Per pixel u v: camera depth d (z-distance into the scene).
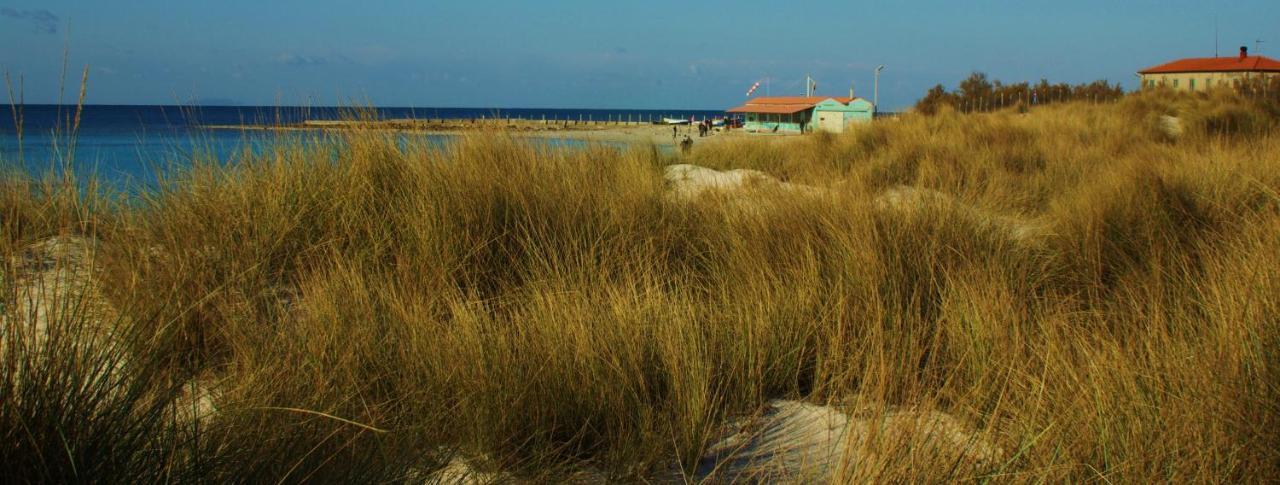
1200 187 5.89
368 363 2.79
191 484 1.86
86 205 3.63
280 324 2.98
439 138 5.38
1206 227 4.84
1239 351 2.46
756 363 3.14
